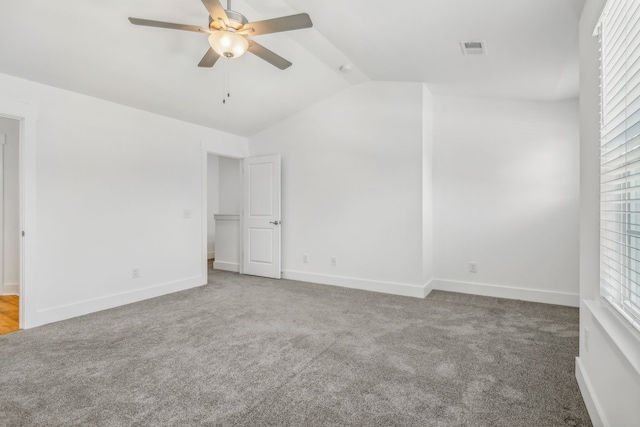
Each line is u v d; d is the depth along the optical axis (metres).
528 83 3.35
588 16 1.87
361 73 4.04
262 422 1.72
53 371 2.23
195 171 4.54
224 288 4.45
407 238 4.14
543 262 3.83
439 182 4.34
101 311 3.48
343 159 4.56
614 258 1.57
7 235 4.16
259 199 5.19
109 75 3.18
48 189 3.13
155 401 1.90
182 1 2.48
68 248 3.28
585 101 1.95
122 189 3.72
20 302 3.00
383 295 4.12
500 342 2.70
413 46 2.97
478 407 1.84
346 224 4.55
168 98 3.77
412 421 1.72
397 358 2.42
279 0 2.58
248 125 4.91
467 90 3.91
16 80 2.92
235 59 3.39
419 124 4.06
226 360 2.39
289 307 3.62
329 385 2.06
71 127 3.29
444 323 3.13
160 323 3.13
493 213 4.06
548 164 3.80
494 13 2.22
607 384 1.52
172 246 4.25
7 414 1.77
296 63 3.68
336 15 2.67
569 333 2.88
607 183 1.63
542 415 1.77
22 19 2.39
